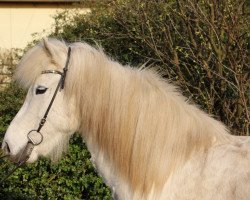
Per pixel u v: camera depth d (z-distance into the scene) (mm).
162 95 3924
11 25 14688
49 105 3990
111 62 4012
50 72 3998
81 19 9344
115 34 8203
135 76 3947
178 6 7430
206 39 7047
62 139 4078
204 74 7047
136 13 7660
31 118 4039
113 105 3898
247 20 7215
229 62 6902
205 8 7215
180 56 7477
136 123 3879
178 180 3775
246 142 3783
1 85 9859
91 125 3953
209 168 3709
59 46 4051
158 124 3867
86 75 3930
